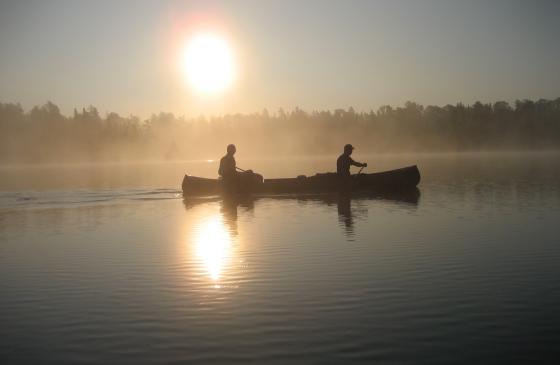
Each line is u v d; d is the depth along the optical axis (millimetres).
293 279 8422
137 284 8398
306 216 15219
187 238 12227
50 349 5949
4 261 10203
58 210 18250
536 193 19688
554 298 7211
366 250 10305
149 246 11367
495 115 137875
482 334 6055
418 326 6328
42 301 7641
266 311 6992
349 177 21875
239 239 11883
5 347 6031
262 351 5766
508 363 5352
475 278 8219
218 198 21453
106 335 6316
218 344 5980
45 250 11203
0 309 7328
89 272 9219
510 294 7418
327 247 10695
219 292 7879
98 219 15859
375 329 6277
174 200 21109
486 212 15016
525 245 10398
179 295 7777
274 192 21953
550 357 5457
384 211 15805
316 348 5805
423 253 9922
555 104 135750
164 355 5734
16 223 15266
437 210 15711
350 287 7910
